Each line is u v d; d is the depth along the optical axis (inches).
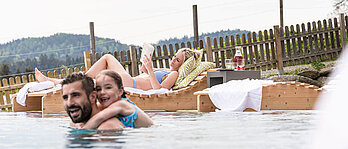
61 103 246.8
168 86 260.7
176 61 270.2
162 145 89.1
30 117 197.2
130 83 247.8
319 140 91.4
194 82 252.8
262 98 211.0
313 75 402.0
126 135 106.3
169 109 248.4
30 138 107.3
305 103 208.7
